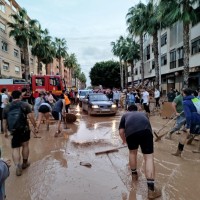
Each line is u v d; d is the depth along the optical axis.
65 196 4.59
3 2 36.72
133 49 50.75
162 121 13.66
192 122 6.56
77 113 18.58
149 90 25.70
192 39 25.89
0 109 10.68
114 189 4.84
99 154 7.27
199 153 7.12
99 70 75.00
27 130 5.81
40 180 5.35
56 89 23.78
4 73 36.59
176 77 32.78
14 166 6.24
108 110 16.33
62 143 8.66
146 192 4.69
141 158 6.76
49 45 47.06
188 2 19.30
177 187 4.88
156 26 28.42
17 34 35.47
